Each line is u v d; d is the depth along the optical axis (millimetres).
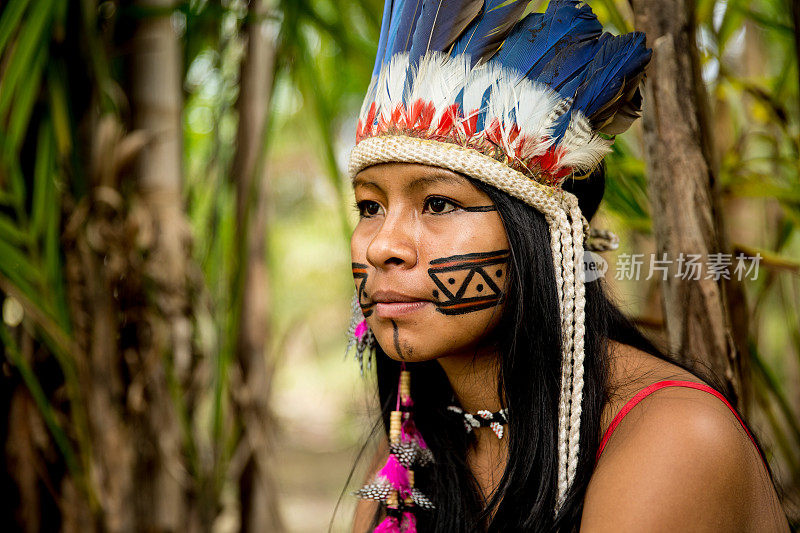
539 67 764
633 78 780
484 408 843
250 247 1620
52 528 1375
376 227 772
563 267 746
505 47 777
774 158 1153
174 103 1479
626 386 743
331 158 1674
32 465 1337
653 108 917
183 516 1451
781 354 2338
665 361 775
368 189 765
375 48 1628
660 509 629
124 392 1392
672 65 899
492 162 717
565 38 775
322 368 5582
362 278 772
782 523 711
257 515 1588
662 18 905
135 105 1447
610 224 1198
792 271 1018
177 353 1471
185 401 1484
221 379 1517
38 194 1319
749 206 1600
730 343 914
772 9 1547
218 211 1589
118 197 1359
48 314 1303
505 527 776
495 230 727
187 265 1464
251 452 1566
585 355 762
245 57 1599
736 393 919
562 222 745
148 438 1400
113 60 1465
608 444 707
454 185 721
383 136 744
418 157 717
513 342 736
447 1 790
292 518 3447
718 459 644
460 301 721
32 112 1371
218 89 1644
